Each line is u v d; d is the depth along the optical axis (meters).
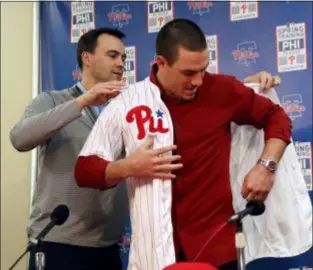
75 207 2.05
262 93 2.03
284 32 2.53
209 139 1.68
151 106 1.69
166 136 1.65
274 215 1.96
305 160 2.47
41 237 1.60
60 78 2.81
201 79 1.62
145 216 1.62
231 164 1.90
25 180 2.85
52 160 2.11
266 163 1.67
